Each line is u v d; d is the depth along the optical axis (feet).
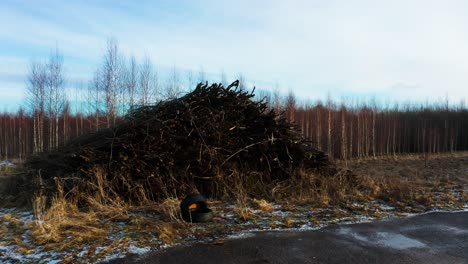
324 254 14.66
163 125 25.98
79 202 21.81
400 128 98.68
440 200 25.58
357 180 30.53
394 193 26.61
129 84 72.90
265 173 28.63
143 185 23.95
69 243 15.30
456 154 88.22
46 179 24.61
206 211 19.19
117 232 17.08
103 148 25.26
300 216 20.76
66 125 80.33
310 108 87.15
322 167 30.42
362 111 92.84
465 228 18.76
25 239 16.19
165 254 14.39
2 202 24.72
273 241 16.16
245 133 29.32
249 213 20.76
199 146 26.40
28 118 94.02
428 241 16.53
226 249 15.05
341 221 19.84
